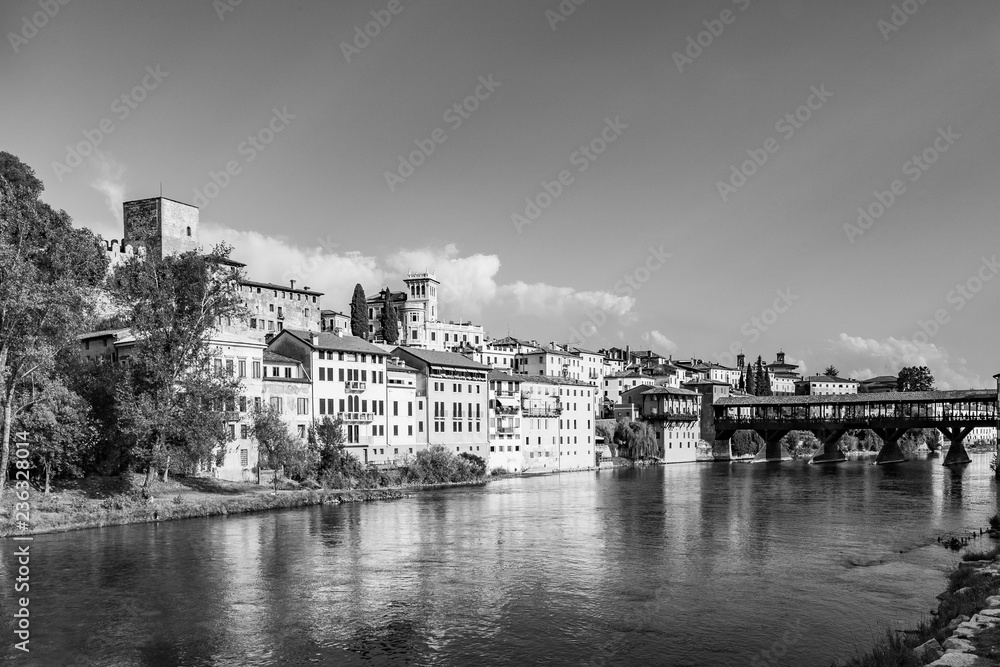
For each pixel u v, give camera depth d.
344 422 107.75
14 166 79.19
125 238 137.62
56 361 75.88
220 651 34.78
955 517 74.75
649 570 50.28
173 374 76.75
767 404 189.75
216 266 80.06
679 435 191.38
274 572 49.41
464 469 122.19
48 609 40.75
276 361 101.50
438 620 39.28
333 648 35.22
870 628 37.41
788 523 70.94
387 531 65.88
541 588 45.53
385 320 175.62
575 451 162.50
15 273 62.03
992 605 35.62
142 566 50.81
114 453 79.25
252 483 91.69
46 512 67.06
